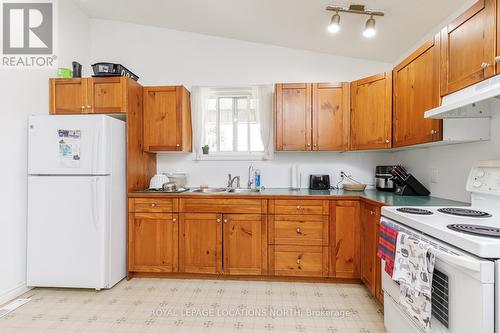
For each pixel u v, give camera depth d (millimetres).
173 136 2832
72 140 2244
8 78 2203
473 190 1623
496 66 1231
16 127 2248
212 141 3240
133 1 2713
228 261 2484
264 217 2455
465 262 944
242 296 2211
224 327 1792
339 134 2729
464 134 1698
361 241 2344
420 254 1167
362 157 3061
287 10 2338
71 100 2572
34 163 2254
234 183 3119
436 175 2217
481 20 1320
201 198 2496
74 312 1967
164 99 2834
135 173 2693
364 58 2996
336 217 2396
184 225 2512
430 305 1125
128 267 2533
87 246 2234
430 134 1810
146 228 2539
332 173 3078
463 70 1457
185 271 2512
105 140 2268
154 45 3189
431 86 1778
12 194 2197
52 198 2248
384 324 1693
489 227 1153
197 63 3164
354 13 2178
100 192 2234
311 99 2756
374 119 2512
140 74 3184
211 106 3225
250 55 3129
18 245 2230
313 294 2244
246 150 3193
